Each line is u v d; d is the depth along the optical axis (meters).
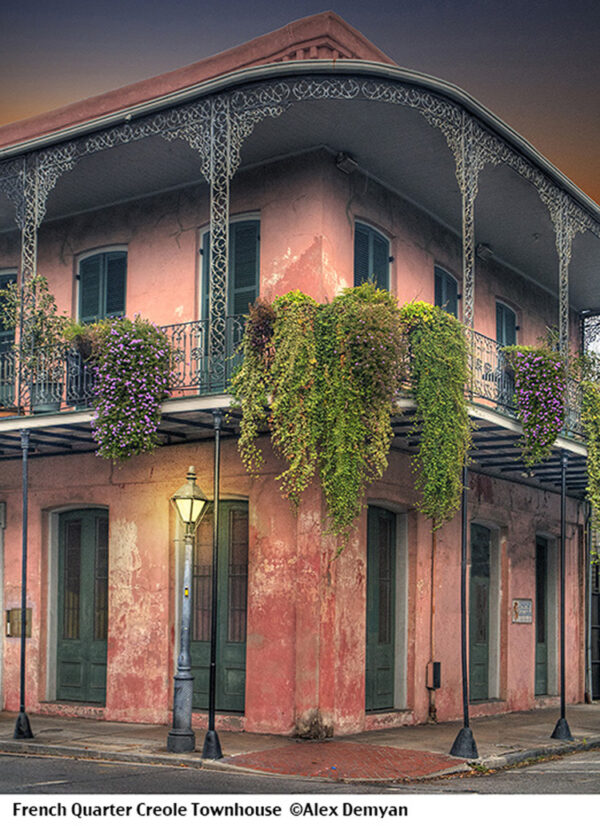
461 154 13.00
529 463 14.05
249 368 12.19
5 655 15.48
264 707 12.98
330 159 13.93
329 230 13.78
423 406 12.28
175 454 14.32
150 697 13.94
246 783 9.71
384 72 12.05
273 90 12.34
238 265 14.44
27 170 14.25
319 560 12.84
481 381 14.80
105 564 15.11
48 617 15.33
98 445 14.55
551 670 18.61
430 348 12.40
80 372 13.77
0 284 17.00
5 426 13.76
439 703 14.89
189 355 14.48
